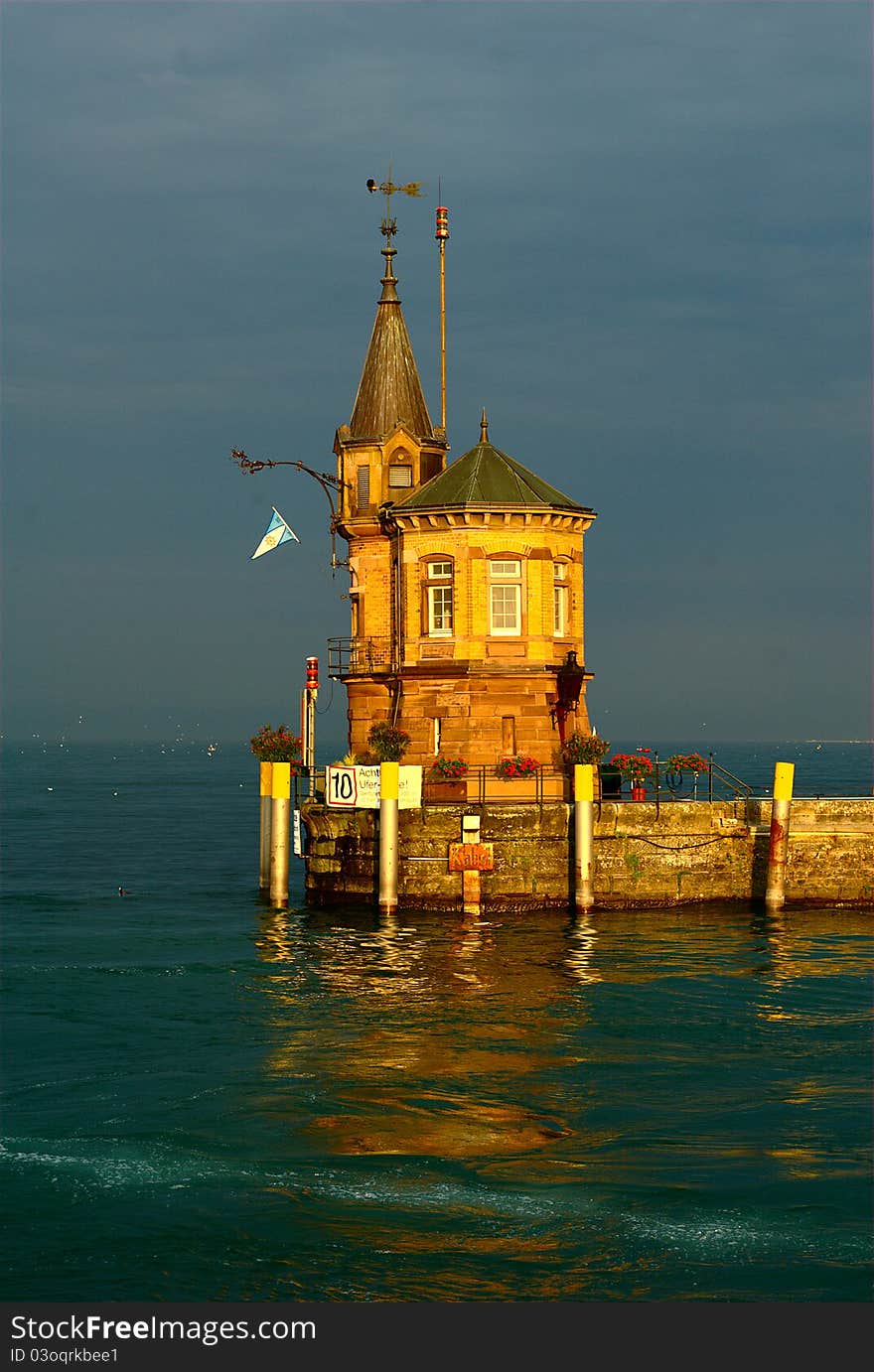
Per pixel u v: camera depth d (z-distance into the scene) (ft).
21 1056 110.93
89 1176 85.76
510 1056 110.32
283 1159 88.63
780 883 161.79
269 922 168.25
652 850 164.55
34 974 141.18
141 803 474.08
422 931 156.56
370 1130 93.91
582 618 185.16
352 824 166.40
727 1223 79.82
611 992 129.80
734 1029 117.50
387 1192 83.92
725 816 166.09
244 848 288.71
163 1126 94.48
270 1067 107.86
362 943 152.05
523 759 169.68
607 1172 86.58
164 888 213.87
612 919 160.97
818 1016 121.80
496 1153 89.92
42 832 334.85
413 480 194.59
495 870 162.81
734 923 159.53
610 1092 101.60
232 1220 80.18
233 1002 128.57
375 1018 122.11
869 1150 89.97
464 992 130.52
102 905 191.93
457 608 175.52
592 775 161.07
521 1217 80.64
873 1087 102.37
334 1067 107.76
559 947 147.95
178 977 139.23
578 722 185.88
